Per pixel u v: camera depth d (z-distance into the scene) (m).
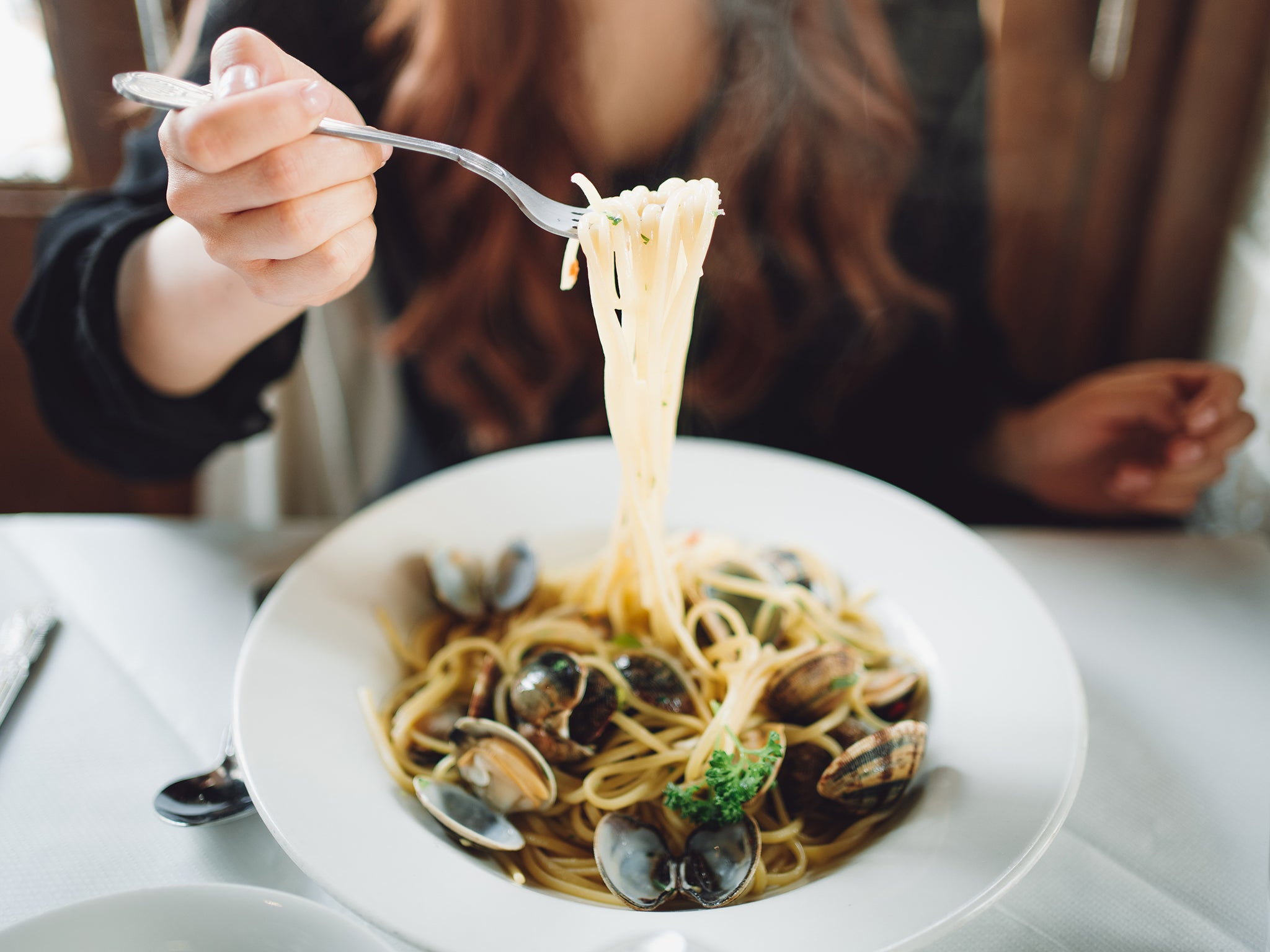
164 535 0.48
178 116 0.31
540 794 0.35
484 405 0.67
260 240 0.32
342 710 0.37
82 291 0.46
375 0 0.59
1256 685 0.41
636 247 0.37
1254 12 0.60
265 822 0.32
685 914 0.30
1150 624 0.44
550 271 0.62
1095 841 0.35
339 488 0.79
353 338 0.71
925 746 0.35
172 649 0.42
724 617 0.42
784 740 0.36
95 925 0.29
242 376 0.50
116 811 0.35
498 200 0.61
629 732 0.39
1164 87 0.65
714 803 0.34
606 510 0.47
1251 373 0.60
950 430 0.66
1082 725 0.34
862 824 0.35
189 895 0.29
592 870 0.35
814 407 0.69
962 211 0.67
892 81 0.63
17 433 0.74
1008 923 0.32
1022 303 0.76
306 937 0.29
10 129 0.64
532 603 0.44
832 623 0.42
